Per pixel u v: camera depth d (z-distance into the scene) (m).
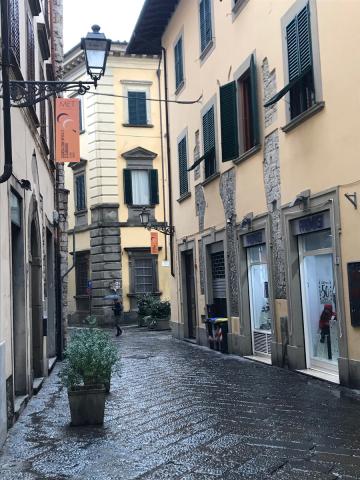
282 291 11.00
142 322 25.06
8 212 7.14
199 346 16.23
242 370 11.03
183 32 17.42
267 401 7.95
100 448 5.95
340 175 8.75
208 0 14.91
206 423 6.82
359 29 8.15
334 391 8.44
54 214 14.54
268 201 11.45
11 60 7.46
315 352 10.20
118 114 27.39
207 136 15.29
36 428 6.96
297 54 9.98
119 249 26.69
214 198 14.95
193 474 5.00
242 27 12.60
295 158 10.22
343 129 8.63
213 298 15.69
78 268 28.38
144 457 5.57
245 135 12.92
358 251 8.34
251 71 11.94
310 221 9.88
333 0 8.80
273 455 5.43
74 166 28.22
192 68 16.62
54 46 15.86
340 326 8.77
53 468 5.35
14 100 7.43
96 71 7.71
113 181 26.97
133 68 27.67
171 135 19.48
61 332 14.73
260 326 12.60
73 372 7.18
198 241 16.53
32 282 10.85
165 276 27.19
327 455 5.36
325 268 9.75
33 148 10.05
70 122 10.68
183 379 10.25
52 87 7.76
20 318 8.51
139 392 9.12
